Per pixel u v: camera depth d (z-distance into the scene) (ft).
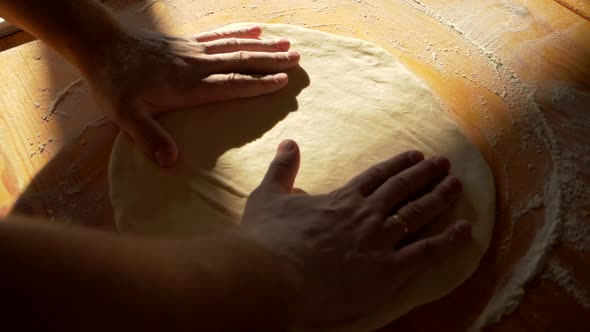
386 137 2.87
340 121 2.94
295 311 1.98
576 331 2.31
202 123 2.92
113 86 2.78
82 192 2.84
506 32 3.53
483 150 2.94
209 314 1.50
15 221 1.26
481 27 3.57
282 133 2.90
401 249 2.31
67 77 3.31
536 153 2.91
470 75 3.31
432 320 2.36
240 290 1.66
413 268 2.28
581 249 2.54
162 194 2.68
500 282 2.46
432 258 2.33
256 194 2.44
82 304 1.21
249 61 3.04
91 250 1.30
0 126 3.09
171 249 1.60
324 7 3.76
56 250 1.22
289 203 2.34
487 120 3.07
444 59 3.41
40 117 3.13
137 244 1.50
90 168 2.93
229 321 1.58
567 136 2.97
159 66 2.87
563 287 2.44
